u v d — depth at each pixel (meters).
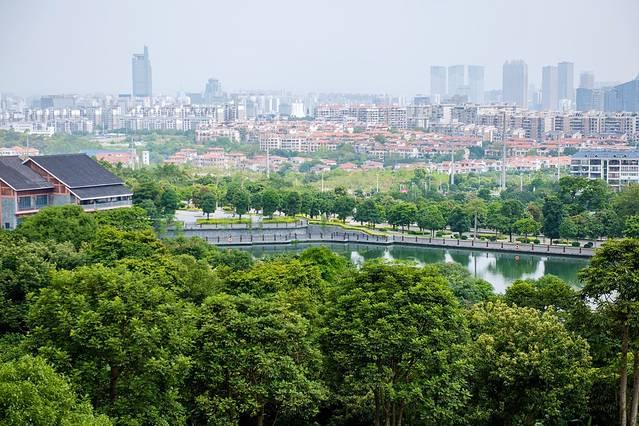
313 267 127.25
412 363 87.62
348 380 87.12
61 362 76.56
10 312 106.88
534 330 93.25
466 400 88.50
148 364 77.25
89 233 163.75
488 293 151.62
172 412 80.31
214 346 84.38
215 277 121.56
